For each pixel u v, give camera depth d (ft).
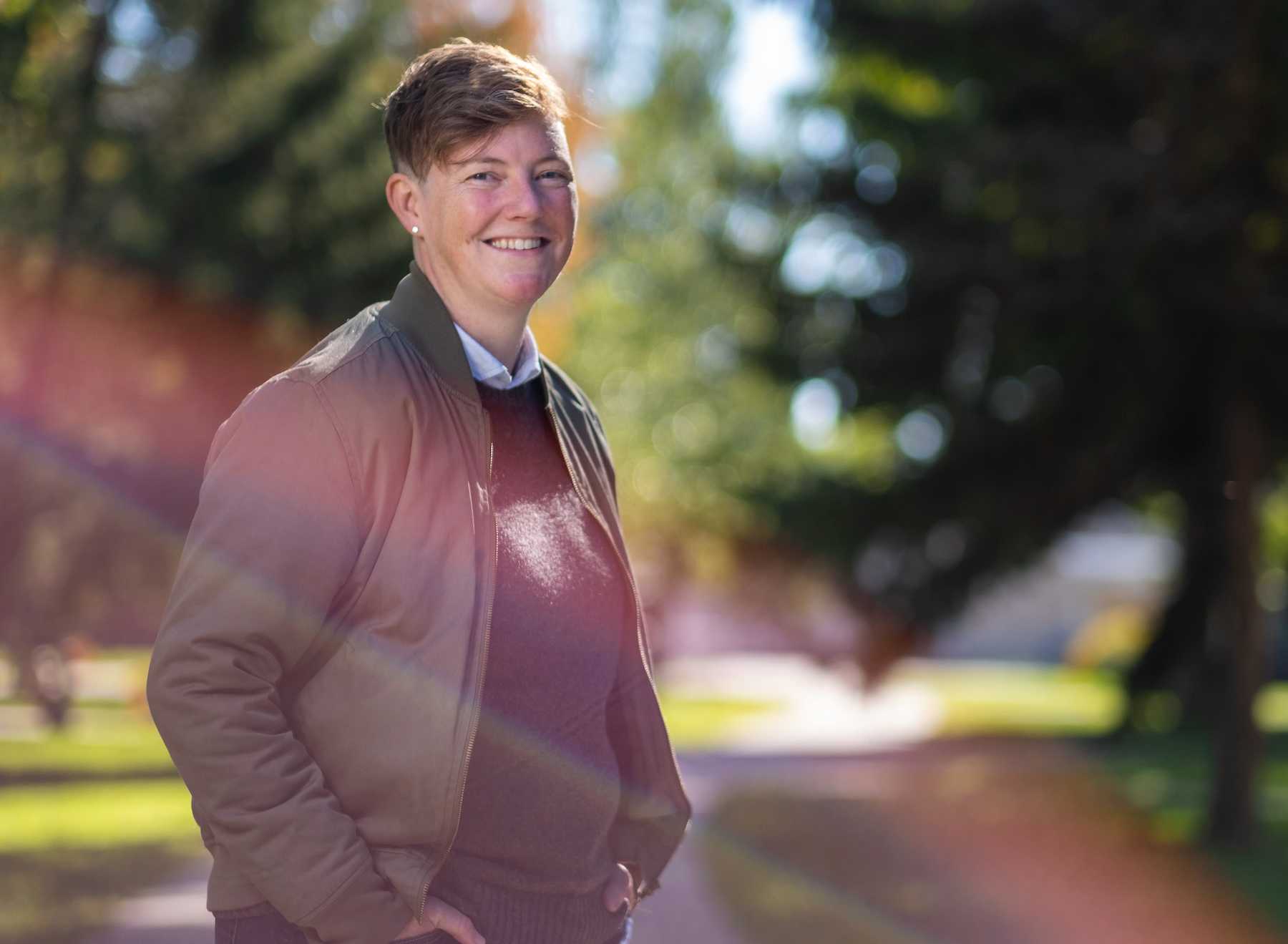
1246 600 56.34
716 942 36.22
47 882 42.86
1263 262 50.19
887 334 61.36
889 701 147.84
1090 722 122.42
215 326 61.21
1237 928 40.32
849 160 62.44
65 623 66.44
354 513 10.37
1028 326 54.34
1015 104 56.29
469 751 10.28
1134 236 48.06
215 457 10.48
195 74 58.18
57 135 52.70
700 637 219.61
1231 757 56.39
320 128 60.95
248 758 9.75
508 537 11.20
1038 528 63.41
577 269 124.06
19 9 38.27
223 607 9.91
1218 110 47.62
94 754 84.02
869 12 55.21
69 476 61.72
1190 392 58.54
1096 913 42.06
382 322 11.25
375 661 10.34
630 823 12.52
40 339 58.18
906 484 64.34
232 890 10.39
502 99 11.22
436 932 10.44
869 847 53.78
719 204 67.00
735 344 68.08
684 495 143.33
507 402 11.71
